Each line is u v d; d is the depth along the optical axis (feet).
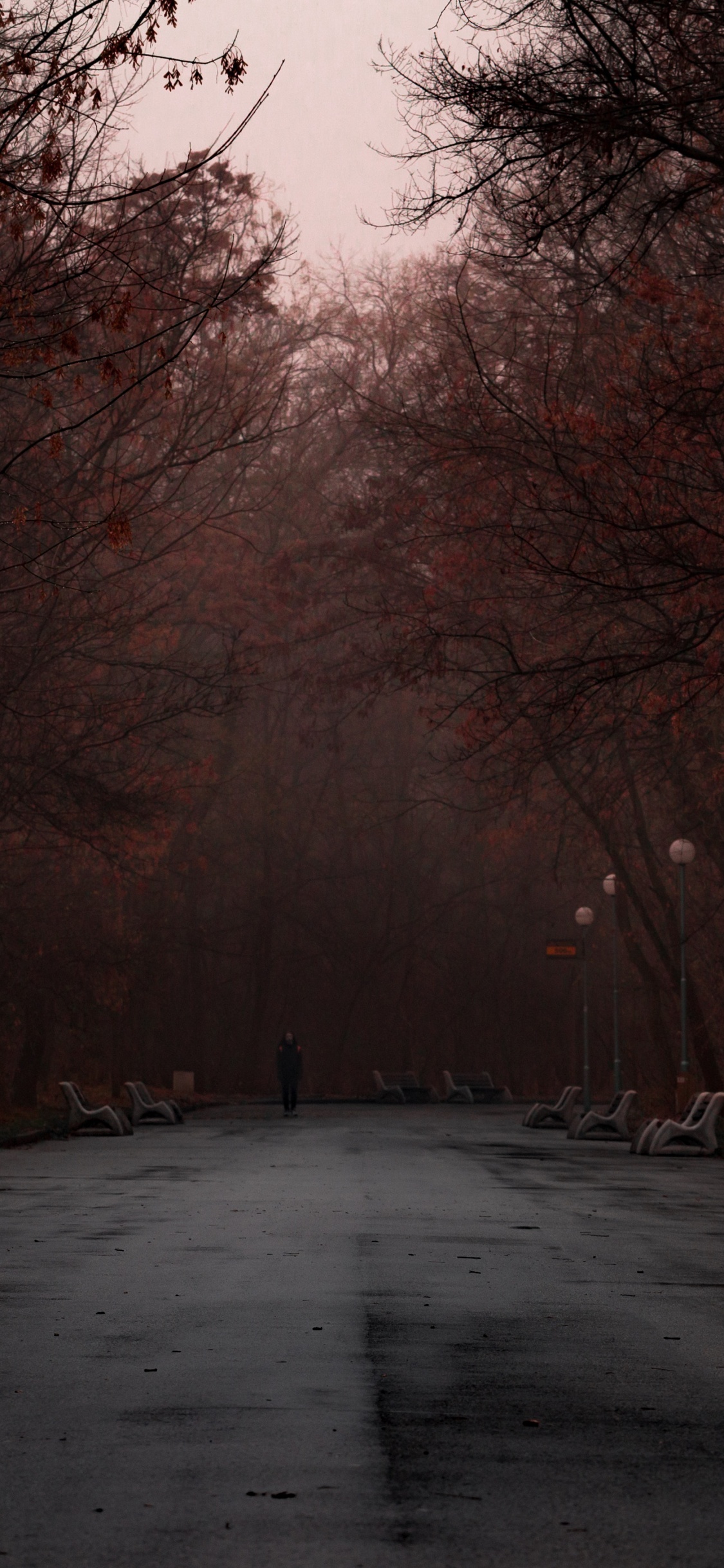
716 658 88.07
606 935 285.23
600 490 93.86
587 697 96.07
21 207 57.31
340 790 283.38
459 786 237.86
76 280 79.87
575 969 294.87
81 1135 127.54
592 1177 83.15
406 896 291.17
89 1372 29.81
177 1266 44.78
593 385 108.78
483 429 105.50
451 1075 248.11
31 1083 174.91
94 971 169.27
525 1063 301.84
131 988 189.88
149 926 213.05
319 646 220.02
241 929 277.85
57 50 52.54
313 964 293.23
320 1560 18.65
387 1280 42.42
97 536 113.50
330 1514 20.65
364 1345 32.78
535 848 283.18
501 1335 34.35
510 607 130.00
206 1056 281.13
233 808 261.44
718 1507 21.20
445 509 123.54
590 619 115.75
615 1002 174.19
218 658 190.60
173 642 157.07
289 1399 27.61
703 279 97.50
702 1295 40.83
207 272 118.62
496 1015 297.53
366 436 143.84
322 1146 113.09
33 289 65.87
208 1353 31.78
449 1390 28.55
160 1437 24.77
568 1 65.36
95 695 138.31
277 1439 24.73
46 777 128.57
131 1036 246.27
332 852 290.35
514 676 101.35
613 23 68.39
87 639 126.62
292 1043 174.19
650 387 84.48
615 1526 20.26
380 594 143.84
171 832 145.18
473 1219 59.41
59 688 125.29
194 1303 38.14
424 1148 110.42
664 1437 25.20
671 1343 33.71
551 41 70.64
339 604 178.70
